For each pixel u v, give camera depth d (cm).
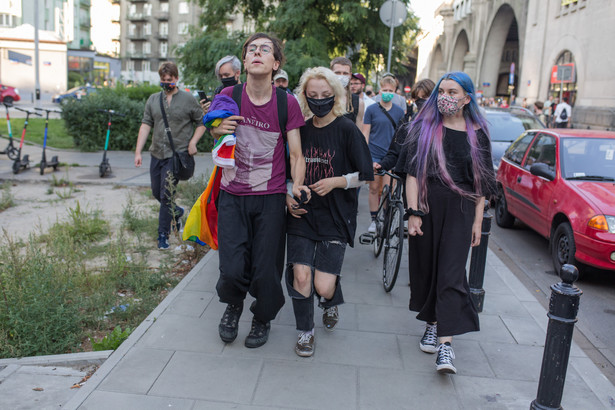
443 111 335
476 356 375
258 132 335
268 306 351
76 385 326
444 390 329
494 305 474
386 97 645
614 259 542
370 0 1443
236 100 336
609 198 577
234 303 360
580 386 342
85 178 1020
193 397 309
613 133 724
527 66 3391
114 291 479
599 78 2427
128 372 332
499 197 865
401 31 1538
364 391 324
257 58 321
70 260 500
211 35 1503
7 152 1233
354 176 346
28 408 299
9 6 5603
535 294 564
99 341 396
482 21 4400
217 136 332
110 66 6694
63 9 6138
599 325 487
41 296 393
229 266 338
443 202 342
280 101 336
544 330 423
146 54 8150
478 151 340
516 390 333
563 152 672
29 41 4847
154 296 469
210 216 381
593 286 587
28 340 373
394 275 474
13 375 334
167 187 577
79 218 669
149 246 621
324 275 360
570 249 588
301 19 1406
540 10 3192
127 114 1411
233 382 327
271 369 344
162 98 589
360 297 480
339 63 553
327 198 352
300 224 356
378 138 655
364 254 614
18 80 4881
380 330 411
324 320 402
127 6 8169
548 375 280
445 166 339
